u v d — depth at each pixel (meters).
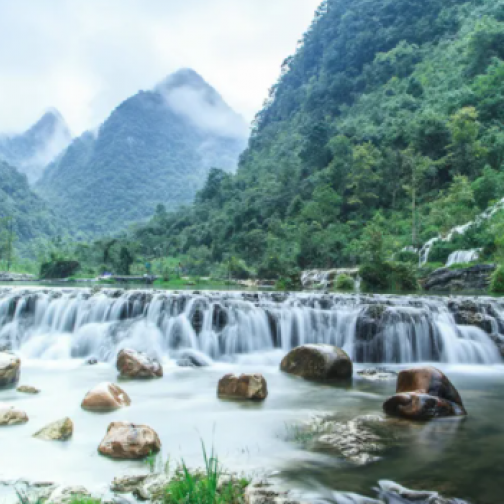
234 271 55.03
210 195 133.75
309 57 180.88
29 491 4.17
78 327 13.96
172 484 4.15
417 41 137.25
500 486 4.39
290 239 63.06
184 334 13.00
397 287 30.39
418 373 7.44
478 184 51.38
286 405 7.53
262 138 166.38
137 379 9.54
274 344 13.40
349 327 13.25
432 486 4.38
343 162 74.62
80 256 60.00
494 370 11.58
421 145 72.12
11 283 35.12
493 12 113.81
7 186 199.38
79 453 5.16
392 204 68.19
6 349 12.62
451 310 14.35
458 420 6.68
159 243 101.75
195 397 8.00
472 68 94.94
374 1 157.88
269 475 4.56
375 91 126.56
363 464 4.90
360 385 9.21
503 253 30.55
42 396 7.93
